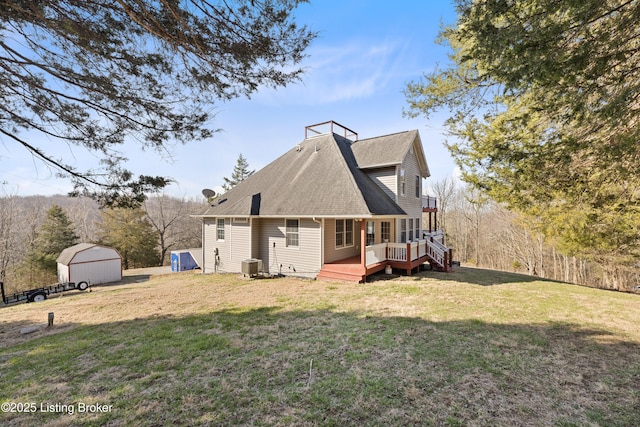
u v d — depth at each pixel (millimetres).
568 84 4363
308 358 4715
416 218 16750
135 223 32250
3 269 26656
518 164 6582
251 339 5586
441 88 8125
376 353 4883
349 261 12914
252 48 4023
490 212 33969
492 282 11477
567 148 5422
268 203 13172
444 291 9570
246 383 3955
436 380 4023
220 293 9875
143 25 3471
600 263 14211
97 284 18375
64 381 4098
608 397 3648
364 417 3234
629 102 4164
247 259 12977
